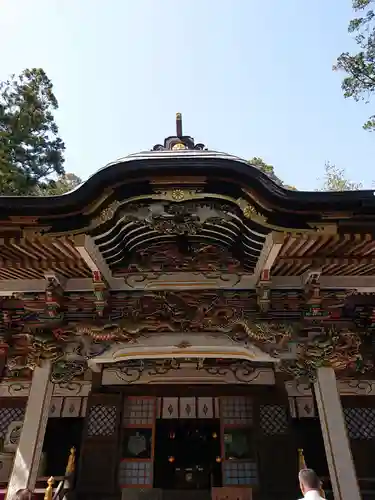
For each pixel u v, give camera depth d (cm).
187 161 681
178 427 1354
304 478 501
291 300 882
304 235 707
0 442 1098
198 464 1332
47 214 696
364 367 1044
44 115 3159
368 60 2258
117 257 866
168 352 858
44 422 800
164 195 713
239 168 683
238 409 1177
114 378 1198
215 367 1214
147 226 811
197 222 775
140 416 1171
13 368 910
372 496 984
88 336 860
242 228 782
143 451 1122
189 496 1111
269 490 1028
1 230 712
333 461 748
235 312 855
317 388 826
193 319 860
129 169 681
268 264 797
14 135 2909
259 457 1075
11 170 2670
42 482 984
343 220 693
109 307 883
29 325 871
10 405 1145
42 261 817
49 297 856
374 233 713
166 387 1197
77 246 714
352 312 954
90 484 1035
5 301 945
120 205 726
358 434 1084
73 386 1217
